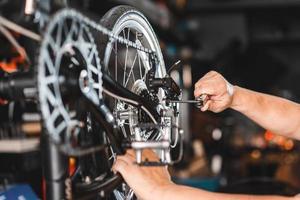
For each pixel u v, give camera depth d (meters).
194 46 8.45
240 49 9.23
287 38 10.81
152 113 1.17
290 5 9.66
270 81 9.91
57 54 0.81
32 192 1.49
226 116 7.28
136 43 1.30
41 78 0.75
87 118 1.00
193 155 5.27
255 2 9.80
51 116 0.79
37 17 0.87
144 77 1.30
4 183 2.40
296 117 1.50
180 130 1.12
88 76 0.92
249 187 2.63
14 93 0.91
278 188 2.58
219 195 1.03
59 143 0.80
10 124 2.43
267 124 1.50
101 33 1.06
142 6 4.57
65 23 0.83
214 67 8.41
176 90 1.27
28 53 0.92
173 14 7.07
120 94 1.05
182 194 1.00
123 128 1.17
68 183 0.92
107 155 1.11
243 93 1.45
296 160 5.40
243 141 6.42
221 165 5.39
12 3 1.03
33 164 2.58
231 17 10.25
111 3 3.58
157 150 1.14
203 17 10.34
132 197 1.30
